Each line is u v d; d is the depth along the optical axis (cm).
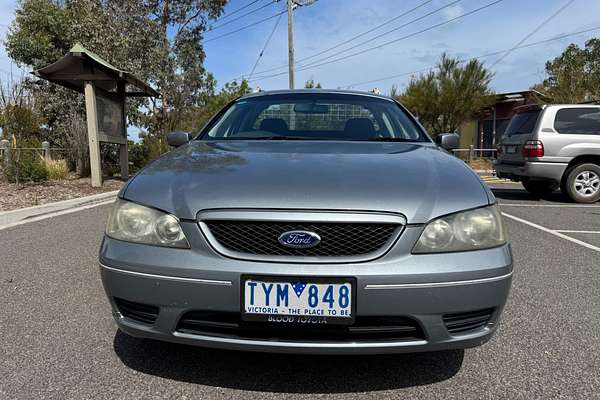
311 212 180
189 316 186
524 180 875
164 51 1789
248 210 182
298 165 217
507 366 221
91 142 925
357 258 177
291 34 2362
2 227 536
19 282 340
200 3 2319
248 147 264
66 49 1563
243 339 181
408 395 196
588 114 801
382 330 180
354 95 358
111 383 203
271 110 333
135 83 1039
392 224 180
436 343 182
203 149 263
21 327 262
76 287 330
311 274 174
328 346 178
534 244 478
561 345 244
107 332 256
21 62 1519
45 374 210
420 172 213
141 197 198
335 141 286
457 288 179
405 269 176
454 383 206
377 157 237
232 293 177
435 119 2248
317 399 192
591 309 295
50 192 829
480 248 187
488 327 193
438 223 184
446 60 2203
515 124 881
